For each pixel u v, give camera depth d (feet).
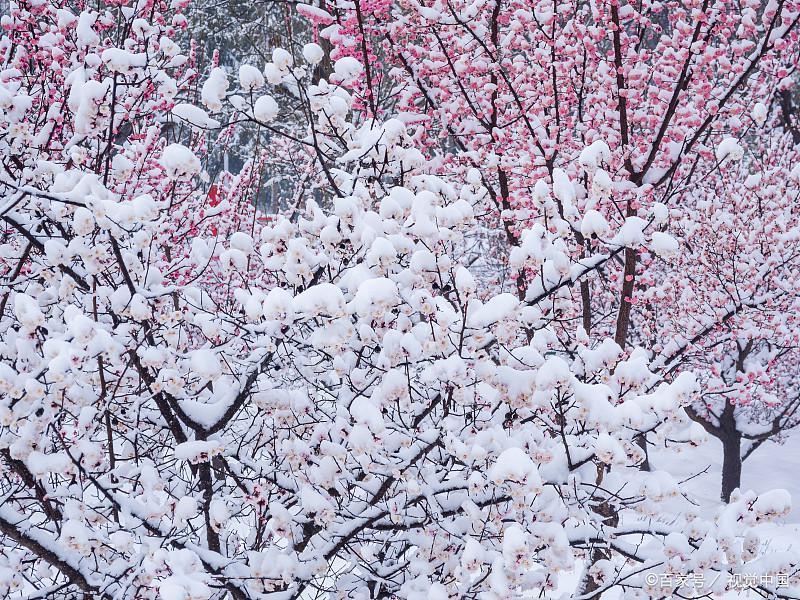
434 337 11.28
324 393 14.14
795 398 44.16
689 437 10.86
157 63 14.11
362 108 19.48
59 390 11.26
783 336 28.04
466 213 11.58
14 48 16.29
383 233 12.03
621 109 20.98
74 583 12.45
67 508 11.14
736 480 44.60
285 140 34.99
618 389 12.22
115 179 14.30
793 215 36.96
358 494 14.30
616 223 20.17
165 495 12.59
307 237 13.74
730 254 28.63
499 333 11.54
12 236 15.08
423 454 12.11
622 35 21.44
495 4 20.42
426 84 23.50
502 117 22.50
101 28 14.97
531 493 11.24
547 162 21.29
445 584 12.56
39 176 12.60
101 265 11.53
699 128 20.84
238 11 47.39
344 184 14.24
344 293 12.89
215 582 11.58
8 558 12.19
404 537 13.23
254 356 13.30
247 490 13.26
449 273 13.16
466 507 11.62
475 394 11.89
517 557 9.61
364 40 18.65
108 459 12.77
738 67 20.58
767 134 45.44
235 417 15.01
